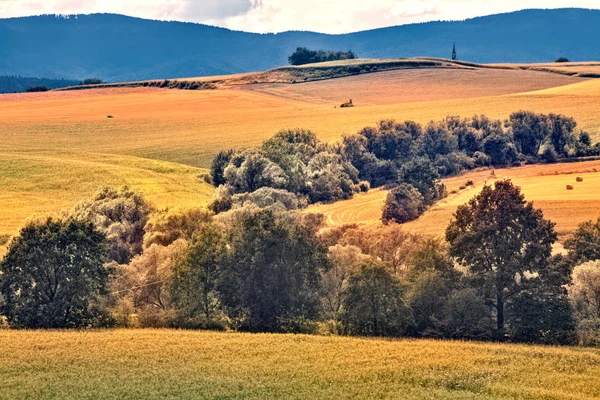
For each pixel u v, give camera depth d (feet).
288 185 422.82
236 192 418.72
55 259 218.38
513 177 442.09
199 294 230.27
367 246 288.30
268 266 223.51
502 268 219.61
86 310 219.00
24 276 218.79
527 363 179.22
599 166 460.55
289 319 222.89
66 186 425.69
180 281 228.63
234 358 182.70
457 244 228.43
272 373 171.12
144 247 287.28
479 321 210.38
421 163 407.85
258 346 193.57
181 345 193.16
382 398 154.51
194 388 160.56
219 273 228.63
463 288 218.59
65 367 174.09
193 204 375.86
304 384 163.43
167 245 287.69
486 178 452.76
